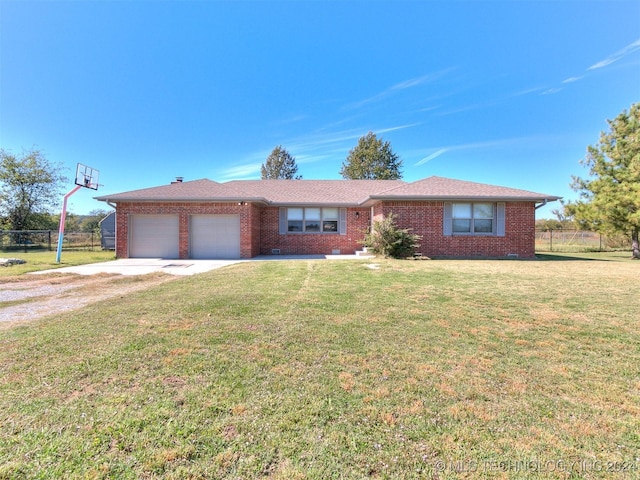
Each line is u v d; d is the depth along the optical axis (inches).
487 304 215.3
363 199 614.9
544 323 174.7
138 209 585.3
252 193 673.6
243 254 582.6
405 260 500.1
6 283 311.1
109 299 232.8
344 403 95.4
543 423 85.8
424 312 195.8
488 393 101.7
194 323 173.3
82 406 93.1
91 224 1275.8
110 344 141.8
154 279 337.4
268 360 125.9
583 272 364.2
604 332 160.1
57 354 130.6
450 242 564.1
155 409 91.7
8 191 976.3
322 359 127.3
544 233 960.3
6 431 81.5
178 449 75.3
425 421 86.6
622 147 617.0
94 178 598.5
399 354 132.5
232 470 69.1
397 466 70.4
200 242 590.6
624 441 78.4
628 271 371.9
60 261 518.9
